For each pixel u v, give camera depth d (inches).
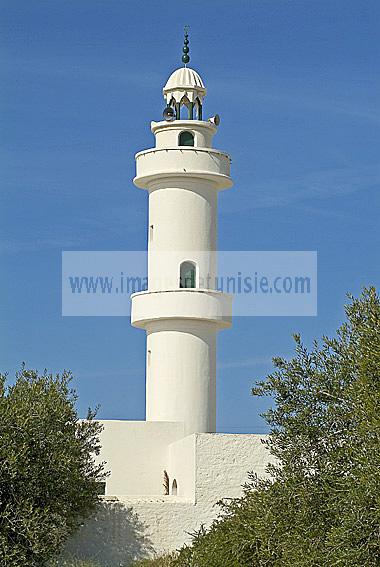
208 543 1354.6
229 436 1649.9
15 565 1374.3
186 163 1918.1
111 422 1868.8
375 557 966.4
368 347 1043.9
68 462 1449.3
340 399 1081.4
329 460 1058.7
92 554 1577.3
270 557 1146.0
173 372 1900.8
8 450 1395.2
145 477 1863.9
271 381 1106.7
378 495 960.9
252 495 1251.8
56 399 1514.5
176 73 1989.4
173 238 1923.0
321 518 1054.4
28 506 1397.6
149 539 1603.1
